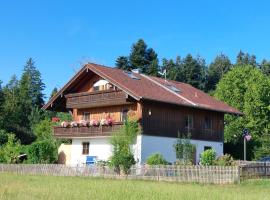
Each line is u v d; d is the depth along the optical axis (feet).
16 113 294.25
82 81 163.02
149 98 138.72
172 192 75.51
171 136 149.69
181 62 404.36
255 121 214.69
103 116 158.51
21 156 171.01
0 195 64.54
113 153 125.18
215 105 164.96
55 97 167.73
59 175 131.34
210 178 102.94
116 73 157.58
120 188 80.89
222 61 446.60
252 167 103.24
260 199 67.72
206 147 159.94
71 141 170.71
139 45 312.50
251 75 228.63
